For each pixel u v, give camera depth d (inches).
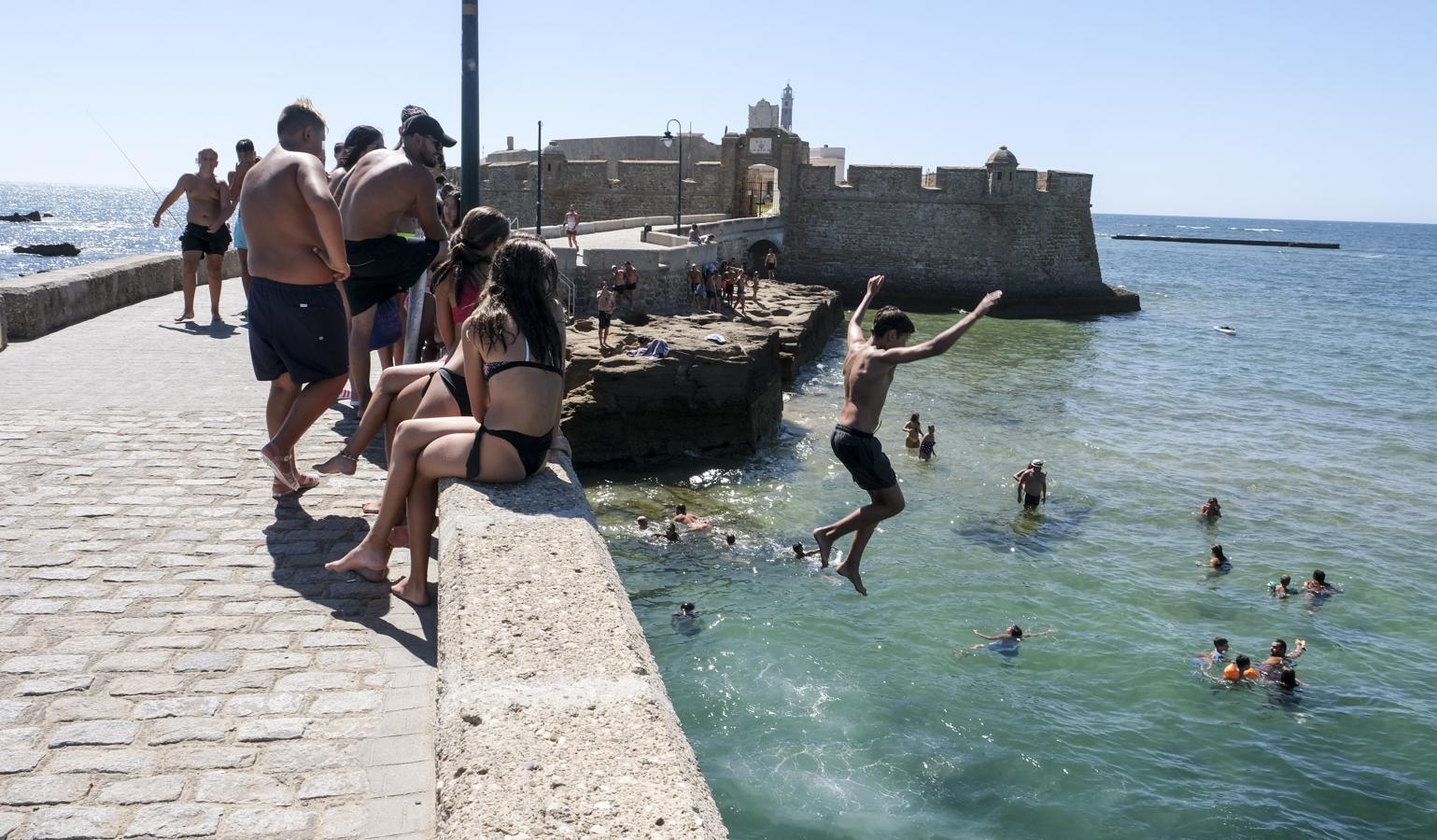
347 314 274.1
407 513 199.2
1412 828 483.5
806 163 2481.5
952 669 619.2
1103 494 1022.4
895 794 489.1
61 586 181.6
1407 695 615.8
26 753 130.8
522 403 173.3
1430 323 2837.1
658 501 913.5
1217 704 596.7
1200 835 471.5
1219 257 6781.5
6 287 410.3
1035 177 2468.0
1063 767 518.3
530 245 176.6
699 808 93.8
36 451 261.7
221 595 181.3
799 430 1185.4
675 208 2466.8
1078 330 2310.5
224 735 137.9
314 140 222.8
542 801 92.9
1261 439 1323.8
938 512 926.4
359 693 150.7
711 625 658.8
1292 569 829.8
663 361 1018.7
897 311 234.7
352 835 119.0
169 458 260.4
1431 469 1184.8
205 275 644.7
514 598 131.7
